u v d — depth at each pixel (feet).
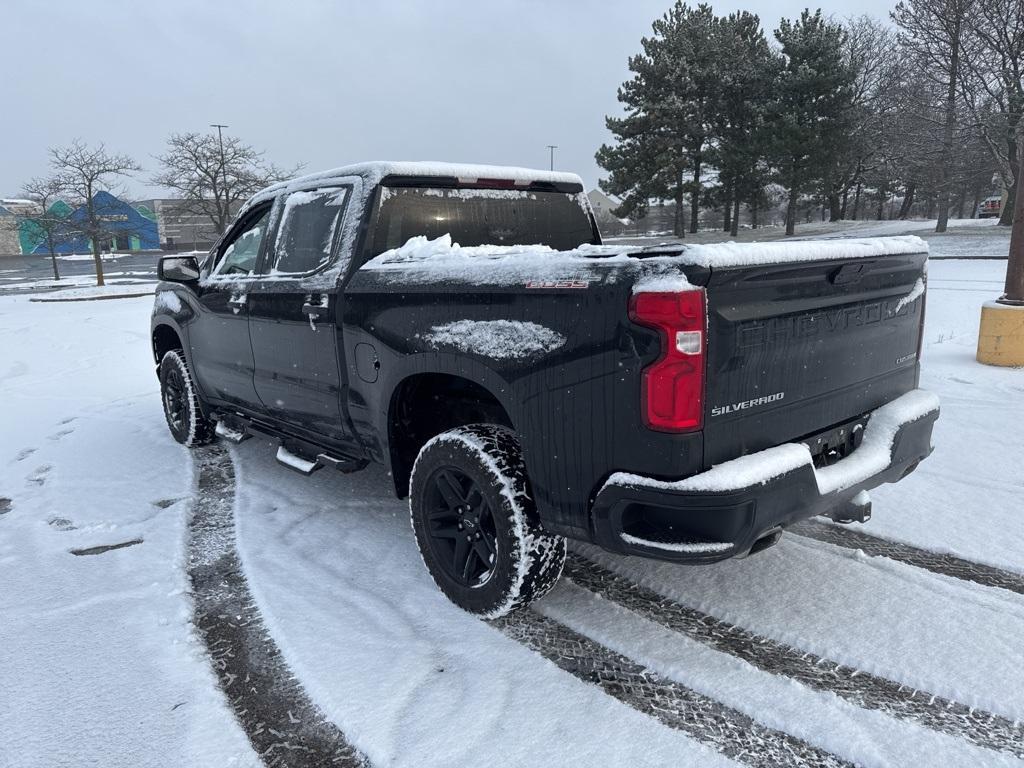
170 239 247.50
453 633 9.44
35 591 10.86
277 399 13.65
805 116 111.14
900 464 9.80
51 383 28.84
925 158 95.55
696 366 7.31
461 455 9.47
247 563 11.53
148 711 8.02
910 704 7.83
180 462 17.16
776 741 7.36
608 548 8.17
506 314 8.79
